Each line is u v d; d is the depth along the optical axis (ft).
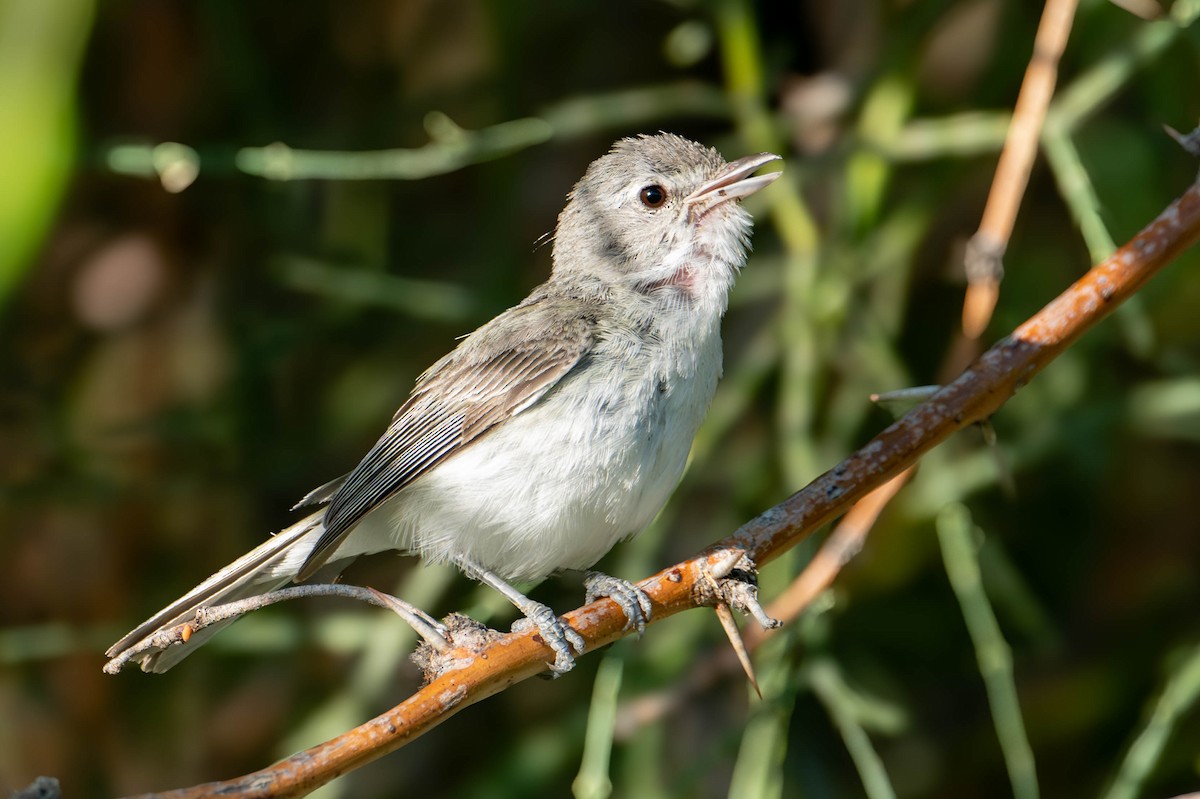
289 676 37.58
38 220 25.46
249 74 37.04
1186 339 36.94
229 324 38.58
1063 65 38.19
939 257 39.83
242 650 35.22
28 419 37.86
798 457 32.99
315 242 39.22
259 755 37.22
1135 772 27.02
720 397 37.55
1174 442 37.86
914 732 37.17
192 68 37.76
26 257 25.52
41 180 25.38
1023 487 38.09
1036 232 38.65
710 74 42.11
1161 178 37.22
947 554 28.19
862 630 36.76
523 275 40.14
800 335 34.42
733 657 29.58
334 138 39.37
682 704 32.60
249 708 37.42
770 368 35.99
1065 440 34.06
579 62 41.65
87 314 38.73
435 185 40.75
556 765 33.04
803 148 39.93
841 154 36.06
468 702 18.72
